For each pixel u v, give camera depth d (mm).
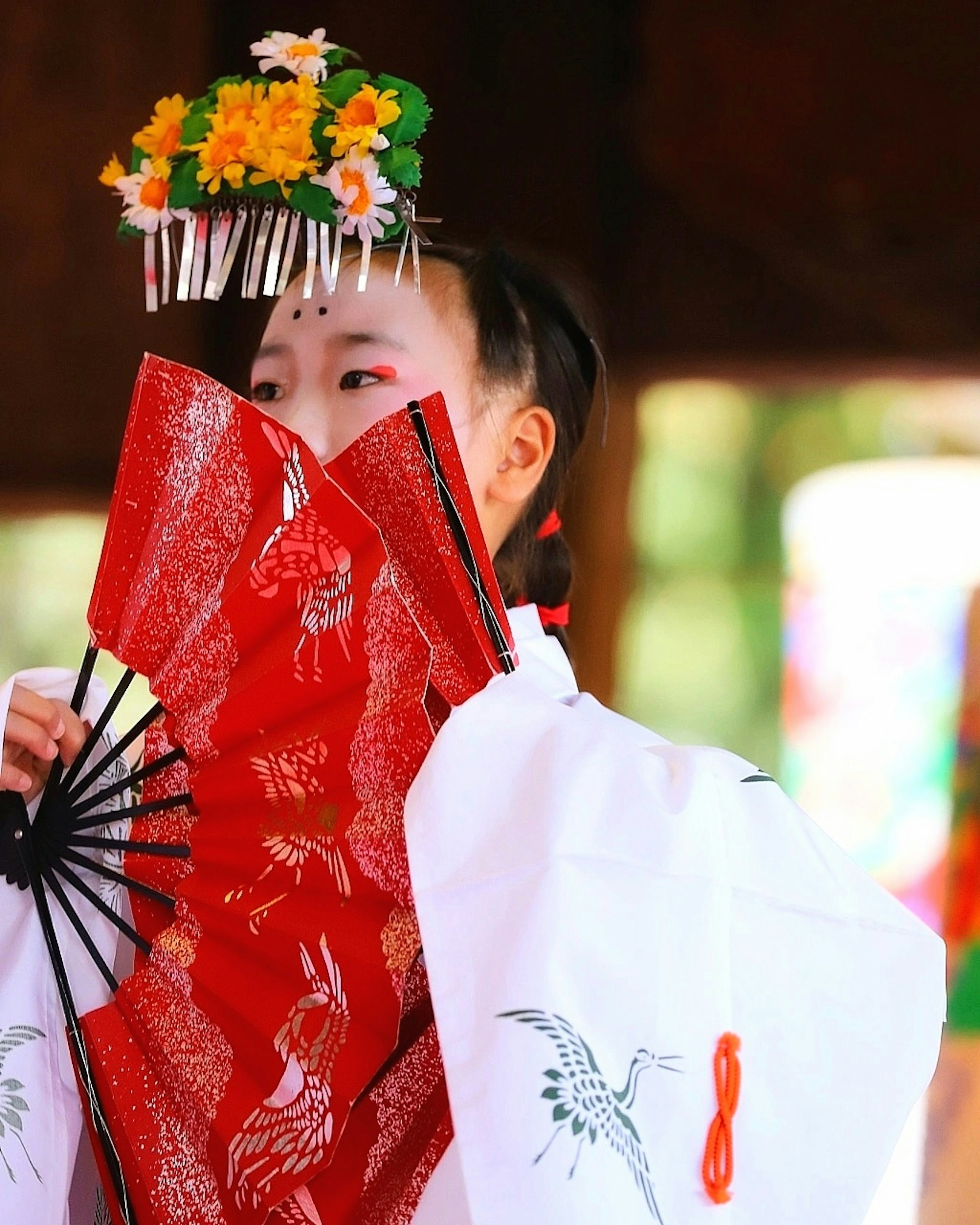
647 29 10742
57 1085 2887
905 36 10609
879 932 2750
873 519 13148
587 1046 2389
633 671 14828
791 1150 2629
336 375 3432
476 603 2682
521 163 10695
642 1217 2305
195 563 2754
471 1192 2244
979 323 10617
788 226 10820
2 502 10016
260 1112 2621
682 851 2602
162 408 2732
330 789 2654
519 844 2525
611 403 10906
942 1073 8883
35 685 3240
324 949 2617
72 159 9930
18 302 9984
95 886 3006
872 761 12344
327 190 2844
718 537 16953
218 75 10070
